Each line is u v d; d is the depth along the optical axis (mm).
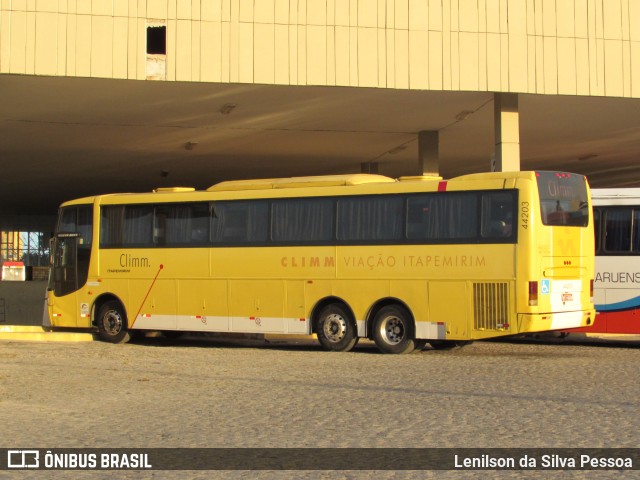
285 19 22547
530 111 26750
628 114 27422
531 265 18312
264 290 21047
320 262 20484
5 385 14531
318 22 22688
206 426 10883
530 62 23547
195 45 22188
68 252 23844
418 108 26109
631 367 16859
